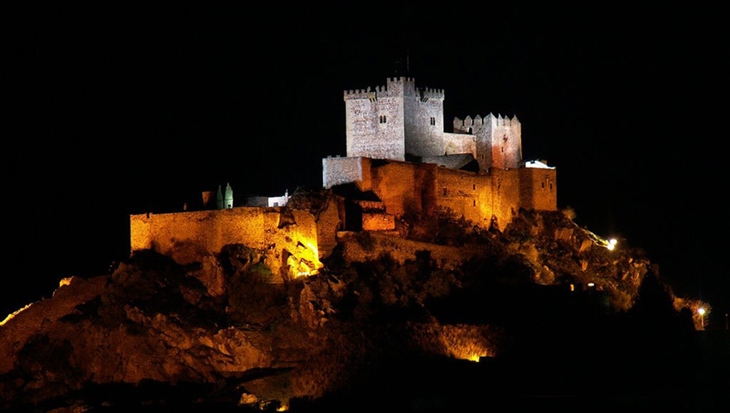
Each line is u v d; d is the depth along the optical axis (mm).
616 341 154750
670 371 147000
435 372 141625
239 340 142375
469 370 142875
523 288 160625
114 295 149750
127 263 154500
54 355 146875
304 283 148250
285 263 152875
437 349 146750
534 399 133000
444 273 159375
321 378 140000
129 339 144250
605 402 131000
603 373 145500
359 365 141500
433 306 155125
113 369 144500
